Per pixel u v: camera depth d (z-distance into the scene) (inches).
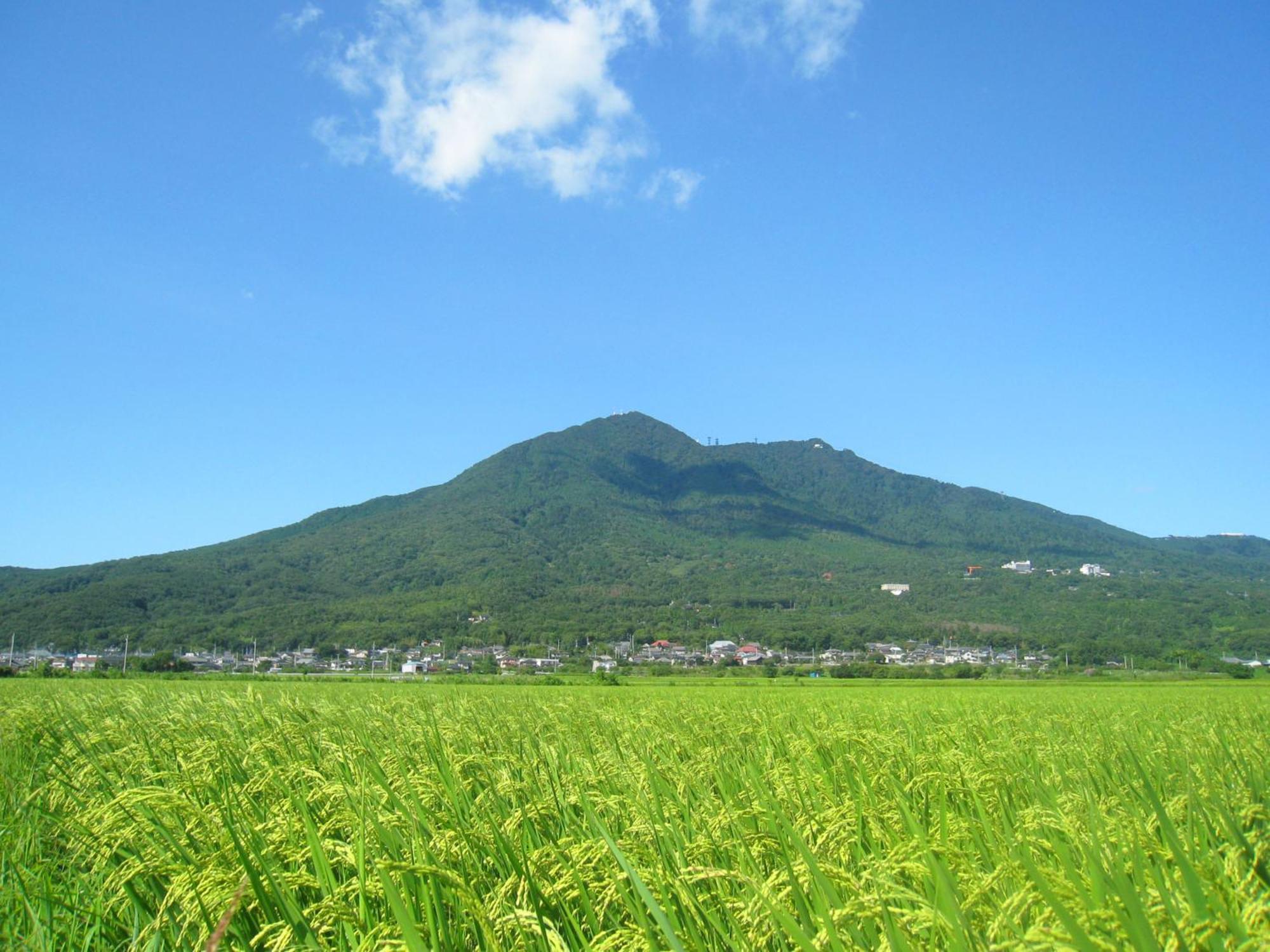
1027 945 123.7
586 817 236.8
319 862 186.5
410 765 313.9
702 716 628.1
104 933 199.3
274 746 360.5
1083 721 696.4
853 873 189.5
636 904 166.2
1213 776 319.9
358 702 740.7
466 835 202.8
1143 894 150.9
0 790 314.8
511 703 798.5
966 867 163.3
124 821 211.6
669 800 264.5
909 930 143.6
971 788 268.4
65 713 507.2
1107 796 284.7
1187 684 2561.5
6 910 211.0
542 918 161.2
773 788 289.0
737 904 156.2
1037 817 213.8
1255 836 194.1
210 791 259.8
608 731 479.2
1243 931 129.3
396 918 155.2
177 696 741.9
